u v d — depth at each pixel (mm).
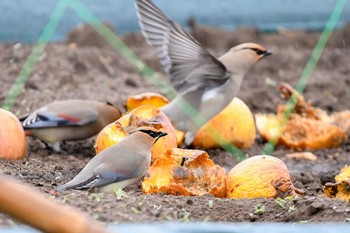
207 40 25109
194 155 10922
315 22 28125
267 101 20094
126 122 11969
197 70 14234
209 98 14422
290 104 16250
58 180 11586
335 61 23906
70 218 5008
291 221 9648
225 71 14438
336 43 25719
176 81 14289
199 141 14875
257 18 28438
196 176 10898
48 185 11180
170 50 14047
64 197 9609
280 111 16188
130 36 24297
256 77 22172
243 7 28781
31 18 26359
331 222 9398
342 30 25906
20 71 19906
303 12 28469
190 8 28641
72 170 12406
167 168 10953
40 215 4973
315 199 9867
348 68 23438
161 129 11836
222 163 14320
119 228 8594
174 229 8664
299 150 15734
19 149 12461
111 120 14094
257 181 10734
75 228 5000
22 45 22766
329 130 15820
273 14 28578
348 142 16172
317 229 8953
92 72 20906
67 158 13648
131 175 10680
